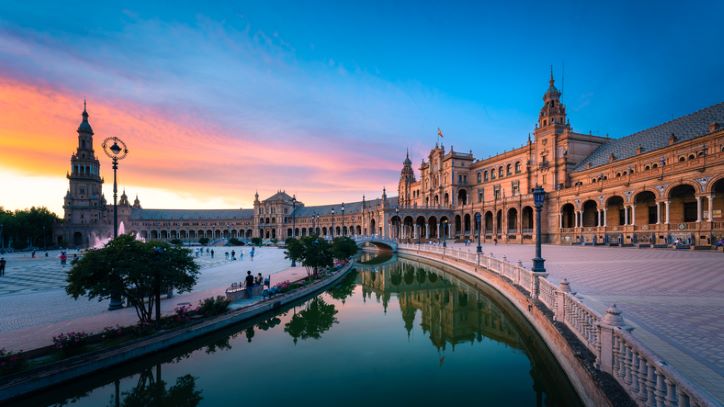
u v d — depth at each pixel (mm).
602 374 8188
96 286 14203
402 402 11320
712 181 38750
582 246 53219
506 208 75500
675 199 48750
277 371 14188
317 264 34844
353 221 137875
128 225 152500
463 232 87812
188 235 162500
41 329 16203
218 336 17828
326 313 24406
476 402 11227
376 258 67625
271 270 40938
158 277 15867
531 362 14844
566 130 72250
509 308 21609
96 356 13109
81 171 124625
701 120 50906
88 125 126938
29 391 11367
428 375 13531
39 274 37812
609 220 59719
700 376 7312
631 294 15492
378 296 30969
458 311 24391
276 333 19609
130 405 12492
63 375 12117
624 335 7305
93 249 15461
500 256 38594
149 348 14539
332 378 13391
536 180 77500
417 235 100000
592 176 65188
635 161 56500
